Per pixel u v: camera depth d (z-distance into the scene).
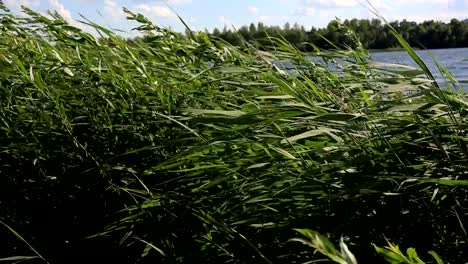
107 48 3.87
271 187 2.39
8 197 3.37
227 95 3.19
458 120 2.27
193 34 3.77
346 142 2.38
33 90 3.63
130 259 3.01
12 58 3.92
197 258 2.43
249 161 2.52
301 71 3.36
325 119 2.30
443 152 2.06
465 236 1.95
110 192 3.16
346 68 3.48
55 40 4.19
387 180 2.14
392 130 2.27
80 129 3.41
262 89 3.20
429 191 2.14
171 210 2.70
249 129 2.55
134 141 3.21
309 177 2.23
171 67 3.65
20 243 3.21
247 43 3.70
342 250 1.50
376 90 3.07
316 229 2.20
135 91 3.40
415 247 2.09
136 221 2.80
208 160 2.65
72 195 3.25
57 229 3.28
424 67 2.22
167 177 2.99
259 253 2.02
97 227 3.17
